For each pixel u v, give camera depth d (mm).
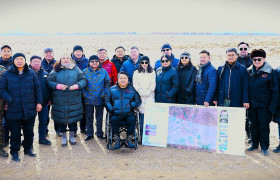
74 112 5988
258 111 5613
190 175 4633
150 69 6277
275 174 4664
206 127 5977
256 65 5504
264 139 5617
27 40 43281
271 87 5465
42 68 6117
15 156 5227
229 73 5812
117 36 51156
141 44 35688
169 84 6281
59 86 5750
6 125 5871
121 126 5996
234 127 5801
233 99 5828
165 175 4637
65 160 5289
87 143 6332
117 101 5828
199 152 5797
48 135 6988
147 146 6180
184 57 6223
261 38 38031
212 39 40219
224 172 4758
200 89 6176
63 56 5922
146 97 6289
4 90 5031
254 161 5270
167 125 6195
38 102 5391
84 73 6363
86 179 4469
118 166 5027
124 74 5855
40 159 5320
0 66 5500
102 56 6914
